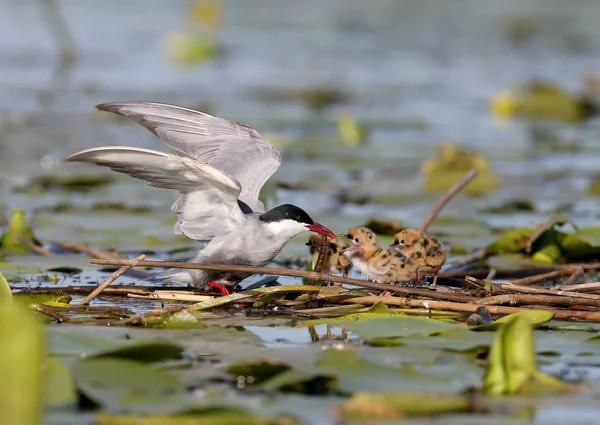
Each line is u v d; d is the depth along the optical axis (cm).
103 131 2175
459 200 1655
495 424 673
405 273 1097
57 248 1289
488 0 4331
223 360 812
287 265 1256
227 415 665
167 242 1321
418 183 1781
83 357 792
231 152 1087
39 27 3388
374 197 1650
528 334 754
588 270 1200
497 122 2447
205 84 2731
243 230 1016
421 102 2639
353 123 2123
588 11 4000
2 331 622
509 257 1275
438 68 3048
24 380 623
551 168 1927
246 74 2922
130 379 746
